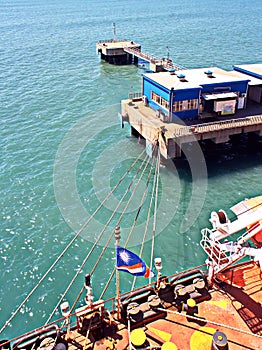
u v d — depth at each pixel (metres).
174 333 15.45
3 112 56.16
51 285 26.17
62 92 64.88
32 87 67.50
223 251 18.97
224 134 41.50
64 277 26.78
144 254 28.64
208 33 117.56
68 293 25.44
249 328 15.70
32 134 48.91
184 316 16.16
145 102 49.25
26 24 141.62
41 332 15.35
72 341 15.22
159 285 17.41
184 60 83.44
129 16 163.38
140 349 14.42
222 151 44.12
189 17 157.62
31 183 38.19
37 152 44.28
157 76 48.25
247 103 50.81
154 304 16.22
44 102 60.12
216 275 18.30
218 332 14.32
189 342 15.03
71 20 152.50
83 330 15.54
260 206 18.53
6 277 26.92
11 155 43.78
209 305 16.77
